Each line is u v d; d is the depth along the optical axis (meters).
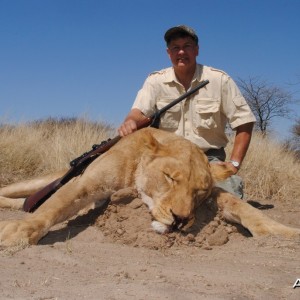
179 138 2.59
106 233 2.39
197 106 3.10
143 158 2.46
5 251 2.03
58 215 2.34
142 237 2.31
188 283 1.73
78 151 4.76
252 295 1.64
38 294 1.54
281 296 1.65
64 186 2.48
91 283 1.69
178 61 3.04
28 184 3.42
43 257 1.98
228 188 3.12
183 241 2.31
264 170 4.57
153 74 3.21
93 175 2.46
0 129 5.36
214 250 2.29
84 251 2.12
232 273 1.88
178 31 3.01
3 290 1.57
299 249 2.23
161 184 2.35
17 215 3.16
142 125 2.96
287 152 5.70
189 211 2.27
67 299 1.50
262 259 2.08
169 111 3.11
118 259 2.03
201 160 2.48
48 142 5.27
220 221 2.51
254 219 2.46
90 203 2.51
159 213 2.31
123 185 2.51
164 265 1.99
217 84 3.10
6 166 4.59
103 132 5.29
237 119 3.09
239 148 3.09
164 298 1.54
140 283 1.69
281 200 4.27
